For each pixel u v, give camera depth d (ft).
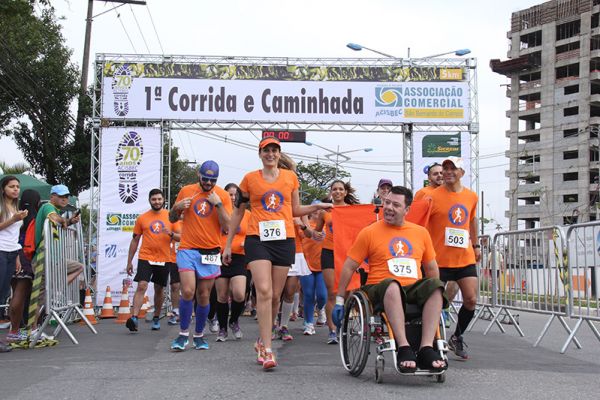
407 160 59.98
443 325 17.75
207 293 24.02
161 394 15.61
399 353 16.57
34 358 22.25
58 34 78.69
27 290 26.17
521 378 18.31
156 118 56.85
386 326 17.87
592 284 24.94
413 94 58.75
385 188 27.86
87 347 25.58
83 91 76.59
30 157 79.00
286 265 20.17
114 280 55.72
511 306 31.48
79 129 76.07
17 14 55.62
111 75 56.85
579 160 254.68
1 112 75.87
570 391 16.44
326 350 24.82
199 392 15.83
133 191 56.44
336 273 24.03
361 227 24.11
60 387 16.56
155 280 33.86
